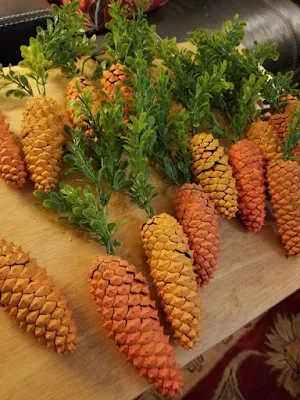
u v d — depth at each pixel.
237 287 0.36
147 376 0.29
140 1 0.44
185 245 0.32
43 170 0.34
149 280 0.34
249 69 0.44
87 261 0.34
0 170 0.33
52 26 0.43
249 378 0.55
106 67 0.42
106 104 0.37
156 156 0.38
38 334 0.28
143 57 0.42
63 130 0.36
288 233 0.38
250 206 0.38
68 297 0.32
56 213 0.35
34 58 0.38
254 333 0.59
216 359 0.56
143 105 0.36
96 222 0.32
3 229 0.33
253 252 0.38
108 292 0.29
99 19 0.53
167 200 0.38
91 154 0.38
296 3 0.70
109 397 0.30
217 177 0.37
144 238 0.33
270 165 0.39
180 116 0.38
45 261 0.33
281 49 0.61
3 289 0.28
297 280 0.38
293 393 0.55
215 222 0.35
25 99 0.39
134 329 0.28
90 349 0.31
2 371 0.29
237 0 0.62
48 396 0.29
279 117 0.42
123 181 0.36
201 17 0.60
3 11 0.45
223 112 0.45
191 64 0.44
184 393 0.53
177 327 0.31
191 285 0.31
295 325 0.60
